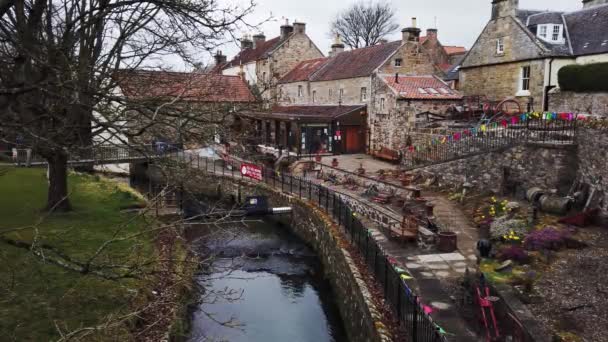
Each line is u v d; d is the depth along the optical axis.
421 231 12.30
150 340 7.77
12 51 7.74
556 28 22.88
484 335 7.35
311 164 24.56
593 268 9.12
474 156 17.02
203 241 15.11
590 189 12.57
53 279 9.33
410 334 7.20
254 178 22.00
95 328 5.02
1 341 7.10
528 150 14.96
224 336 10.50
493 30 25.08
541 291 8.38
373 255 10.21
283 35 38.44
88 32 9.86
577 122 13.89
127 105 6.01
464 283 9.07
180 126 6.09
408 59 27.41
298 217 18.22
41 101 6.92
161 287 8.88
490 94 25.64
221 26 7.15
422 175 19.78
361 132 28.03
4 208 15.24
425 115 24.31
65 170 15.13
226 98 10.10
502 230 11.86
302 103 34.50
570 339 6.78
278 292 13.11
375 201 16.81
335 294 12.49
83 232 12.91
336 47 35.16
